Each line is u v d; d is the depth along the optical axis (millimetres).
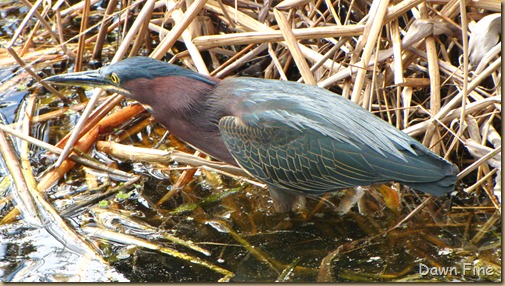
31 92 13797
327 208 11094
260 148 10117
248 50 13430
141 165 12008
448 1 11688
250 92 10344
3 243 10266
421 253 9992
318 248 10266
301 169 10023
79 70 13664
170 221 10836
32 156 12125
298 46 11414
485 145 11109
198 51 12164
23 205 10930
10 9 15992
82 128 11680
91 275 9680
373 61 11727
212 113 10508
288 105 10062
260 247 10328
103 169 11742
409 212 10805
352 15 13266
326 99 10250
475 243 10070
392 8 11172
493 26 11039
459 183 11125
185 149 12297
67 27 15391
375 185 11125
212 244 10375
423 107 11641
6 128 11508
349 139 9844
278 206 10945
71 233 10375
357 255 10070
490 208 10609
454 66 11789
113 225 10703
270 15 13289
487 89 11492
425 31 11367
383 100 12023
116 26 14594
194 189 11500
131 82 10492
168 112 10586
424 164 9586
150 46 14367
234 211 11062
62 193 11320
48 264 9859
